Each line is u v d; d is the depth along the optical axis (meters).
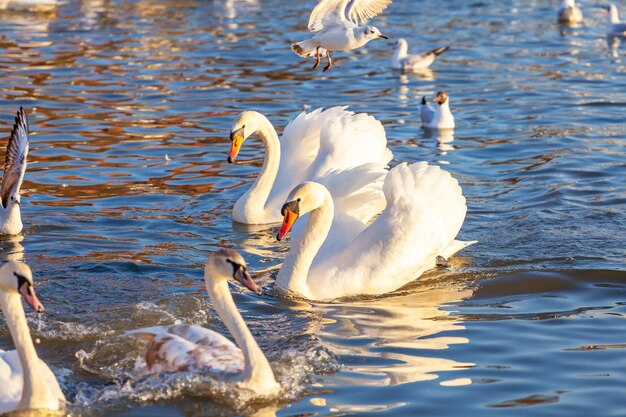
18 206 15.07
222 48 32.16
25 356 9.34
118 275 13.40
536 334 11.36
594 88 26.66
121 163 19.55
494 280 13.23
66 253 14.30
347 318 12.02
